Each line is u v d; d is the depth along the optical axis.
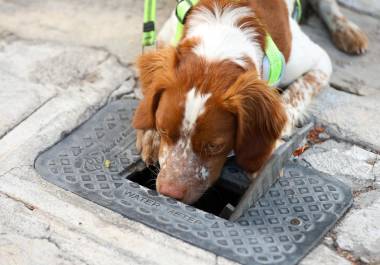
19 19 2.02
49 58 1.88
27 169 1.57
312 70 1.81
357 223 1.51
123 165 1.60
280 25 1.65
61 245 1.44
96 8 2.09
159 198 1.52
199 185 1.46
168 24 1.79
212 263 1.41
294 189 1.56
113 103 1.75
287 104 1.73
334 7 2.07
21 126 1.67
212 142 1.43
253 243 1.45
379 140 1.72
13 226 1.46
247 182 1.59
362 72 1.94
